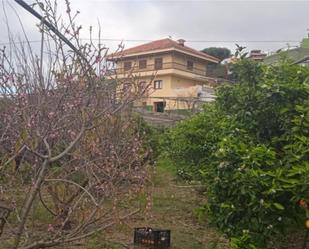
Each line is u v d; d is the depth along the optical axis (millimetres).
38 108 3453
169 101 29875
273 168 3770
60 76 3660
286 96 4242
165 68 44469
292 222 3725
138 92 4027
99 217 3738
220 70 41281
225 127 4859
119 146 4320
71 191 4738
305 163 3602
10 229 3869
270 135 4395
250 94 4516
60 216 4172
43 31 3639
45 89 3775
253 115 4449
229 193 3828
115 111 3721
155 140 10375
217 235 6438
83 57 3570
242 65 4699
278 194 3564
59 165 4121
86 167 3904
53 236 3738
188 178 8414
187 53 45219
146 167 4602
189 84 45969
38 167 3576
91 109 3447
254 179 3600
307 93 4230
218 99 5305
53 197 4770
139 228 6039
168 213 7930
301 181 3496
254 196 3568
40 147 3535
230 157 3889
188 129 7855
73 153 3820
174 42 46188
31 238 4094
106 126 4152
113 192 3785
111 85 3947
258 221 3646
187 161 7953
